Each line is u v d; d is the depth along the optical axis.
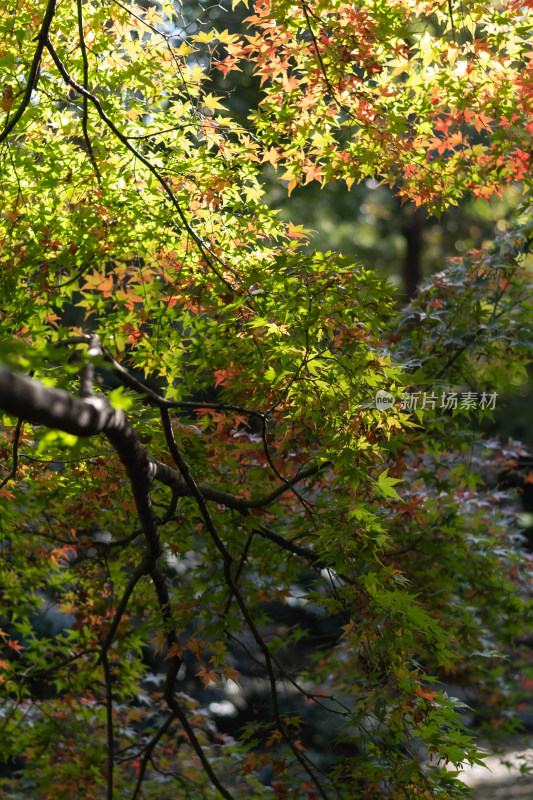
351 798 3.66
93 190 3.38
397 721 2.93
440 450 4.46
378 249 12.80
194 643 3.28
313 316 2.92
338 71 3.23
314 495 4.41
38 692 4.75
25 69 3.25
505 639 4.89
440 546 4.49
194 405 2.79
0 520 3.81
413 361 4.26
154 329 3.62
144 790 4.43
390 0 3.38
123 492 3.53
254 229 3.42
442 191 3.62
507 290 4.60
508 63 3.36
